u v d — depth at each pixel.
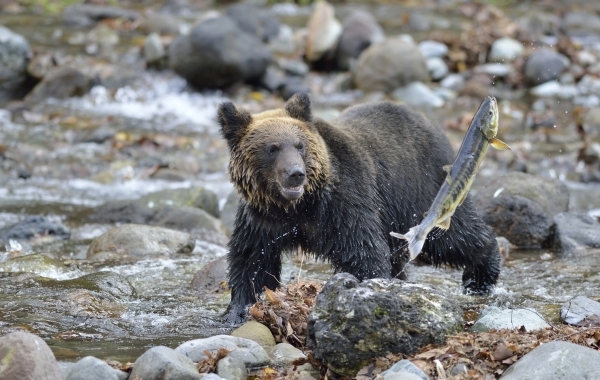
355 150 10.48
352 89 26.17
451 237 11.53
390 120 11.34
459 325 8.62
